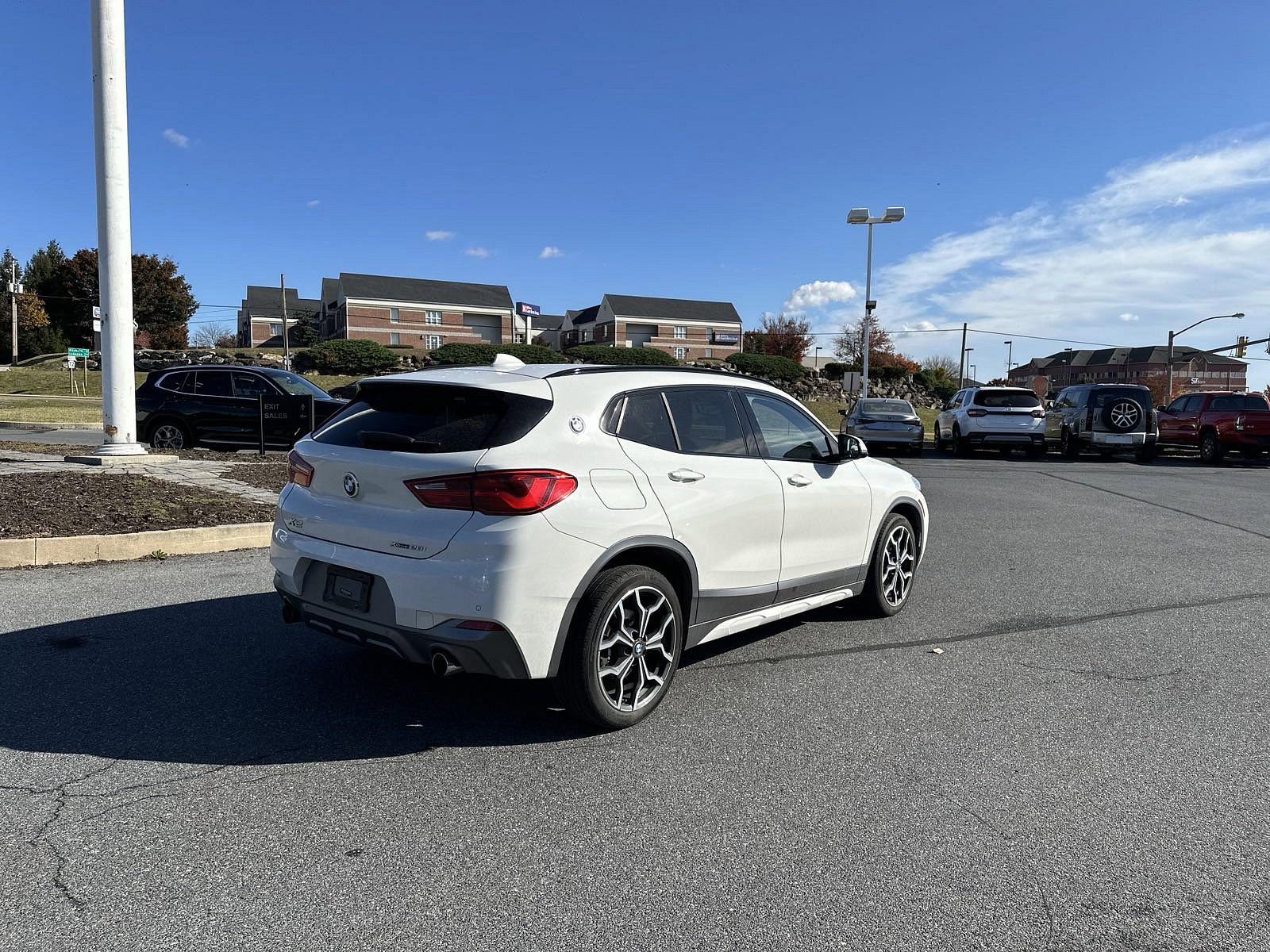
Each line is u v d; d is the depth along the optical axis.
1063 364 146.12
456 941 2.31
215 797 3.09
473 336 83.25
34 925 2.33
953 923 2.44
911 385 52.47
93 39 10.39
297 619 4.01
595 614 3.56
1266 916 2.50
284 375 14.74
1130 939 2.38
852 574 5.32
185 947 2.26
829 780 3.35
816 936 2.37
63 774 3.24
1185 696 4.33
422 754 3.50
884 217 28.02
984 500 12.10
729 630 4.37
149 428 14.27
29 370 48.22
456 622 3.32
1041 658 4.90
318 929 2.35
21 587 5.85
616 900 2.52
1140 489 13.75
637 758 3.53
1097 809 3.14
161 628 5.02
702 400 4.36
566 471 3.49
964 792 3.27
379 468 3.56
